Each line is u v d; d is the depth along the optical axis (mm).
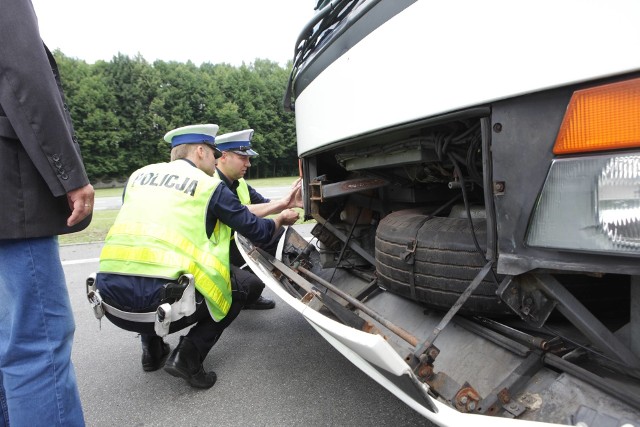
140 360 2555
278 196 14430
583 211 836
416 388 909
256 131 48406
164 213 2020
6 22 1190
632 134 763
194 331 2215
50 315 1424
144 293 1924
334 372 2268
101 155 43188
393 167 1991
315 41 2062
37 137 1250
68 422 1467
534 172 903
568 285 1258
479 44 958
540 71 854
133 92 44594
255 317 3182
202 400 2051
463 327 1464
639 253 768
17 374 1379
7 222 1285
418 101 1149
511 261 951
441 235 1431
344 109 1555
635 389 1003
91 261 5383
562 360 1115
